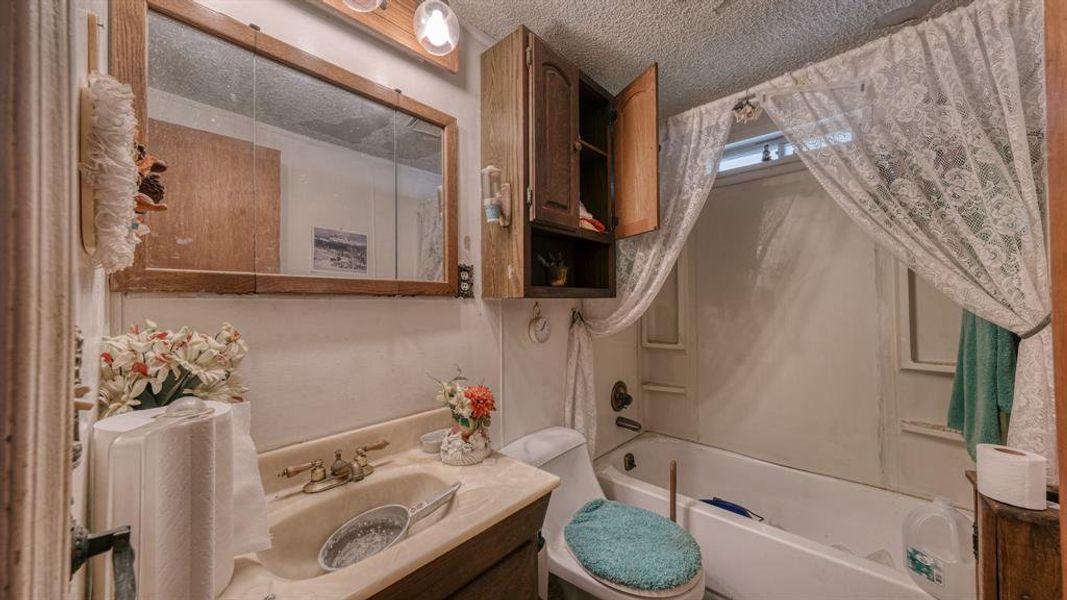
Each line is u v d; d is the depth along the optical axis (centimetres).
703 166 152
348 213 104
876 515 165
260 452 88
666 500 155
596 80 167
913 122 113
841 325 181
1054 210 33
